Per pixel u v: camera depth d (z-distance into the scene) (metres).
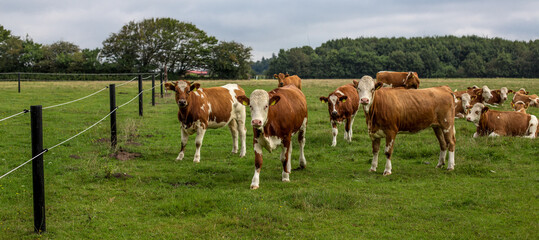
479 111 12.86
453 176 8.62
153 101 21.50
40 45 82.69
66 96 25.91
